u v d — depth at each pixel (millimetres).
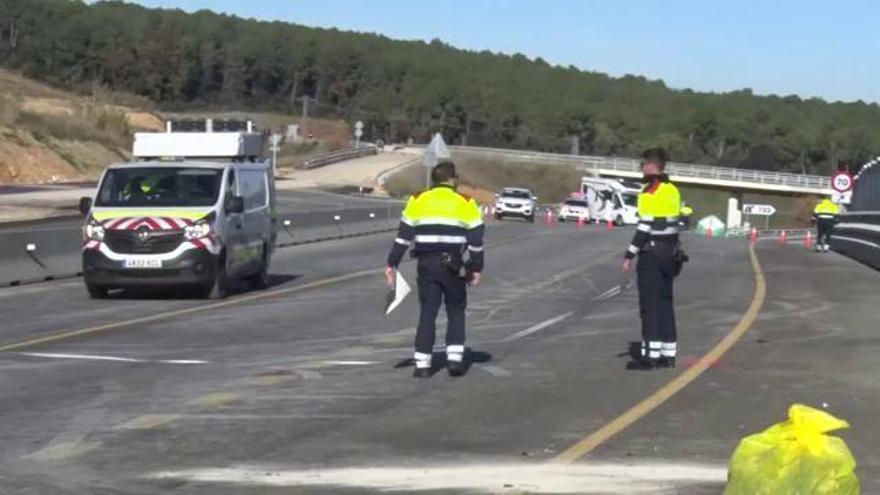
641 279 13461
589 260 32219
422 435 9984
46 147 77188
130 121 97312
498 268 29250
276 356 14461
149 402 11367
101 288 21031
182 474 8672
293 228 38219
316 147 123312
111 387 12172
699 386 12312
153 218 20531
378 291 22938
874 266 30297
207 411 10938
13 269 24016
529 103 166125
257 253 23172
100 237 20531
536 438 9875
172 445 9578
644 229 13297
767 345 15461
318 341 15906
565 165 121375
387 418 10680
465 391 12047
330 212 41750
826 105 158875
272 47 171250
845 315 19078
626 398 11648
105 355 14391
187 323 17688
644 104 170875
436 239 12633
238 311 19328
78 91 136000
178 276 20484
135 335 16281
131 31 163250
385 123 160500
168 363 13805
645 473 8695
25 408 11047
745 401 11469
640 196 13430
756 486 6027
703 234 62438
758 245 45531
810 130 147750
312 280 25375
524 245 39469
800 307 20312
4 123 77375
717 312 19484
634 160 125750
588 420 10594
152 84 157875
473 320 18578
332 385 12367
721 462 9023
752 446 6148
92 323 17562
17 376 12789
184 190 21281
